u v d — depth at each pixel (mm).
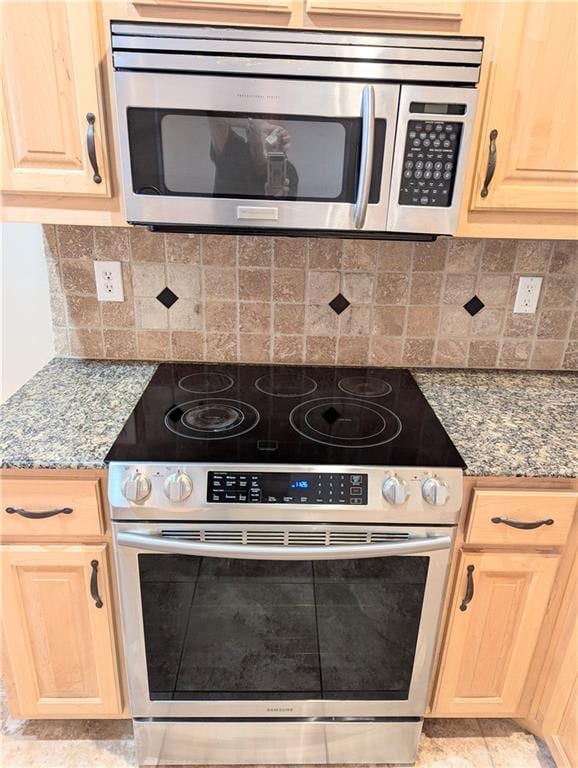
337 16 1087
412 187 1154
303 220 1174
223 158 1126
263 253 1568
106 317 1624
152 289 1596
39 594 1269
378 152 1122
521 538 1237
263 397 1464
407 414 1388
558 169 1209
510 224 1275
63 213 1243
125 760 1450
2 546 1215
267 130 1105
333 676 1315
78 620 1299
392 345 1684
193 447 1189
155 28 1037
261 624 1248
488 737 1541
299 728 1388
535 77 1134
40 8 1069
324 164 1136
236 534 1137
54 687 1377
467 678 1404
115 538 1146
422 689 1332
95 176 1188
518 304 1639
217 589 1203
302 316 1644
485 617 1329
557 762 1396
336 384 1567
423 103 1091
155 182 1143
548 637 1372
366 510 1118
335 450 1197
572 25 1100
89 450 1164
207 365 1669
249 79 1064
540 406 1462
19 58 1099
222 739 1396
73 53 1099
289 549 1125
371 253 1575
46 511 1177
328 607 1229
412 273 1601
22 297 1614
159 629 1240
